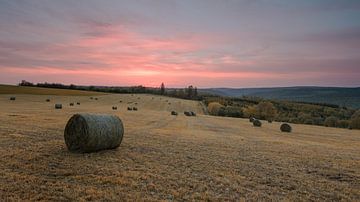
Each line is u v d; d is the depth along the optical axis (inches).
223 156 627.2
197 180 429.1
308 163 611.5
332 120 2819.9
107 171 438.3
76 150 554.9
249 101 4918.8
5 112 1366.9
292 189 421.4
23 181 373.7
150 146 683.4
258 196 378.9
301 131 1733.5
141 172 448.5
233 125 1795.0
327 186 444.5
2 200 313.6
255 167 540.4
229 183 425.7
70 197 332.5
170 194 364.5
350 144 1120.8
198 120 1990.7
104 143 572.7
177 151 645.3
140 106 3107.8
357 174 535.8
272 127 1849.2
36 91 3654.0
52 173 414.6
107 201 329.4
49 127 876.6
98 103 3029.0
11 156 485.1
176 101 4170.8
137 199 339.3
